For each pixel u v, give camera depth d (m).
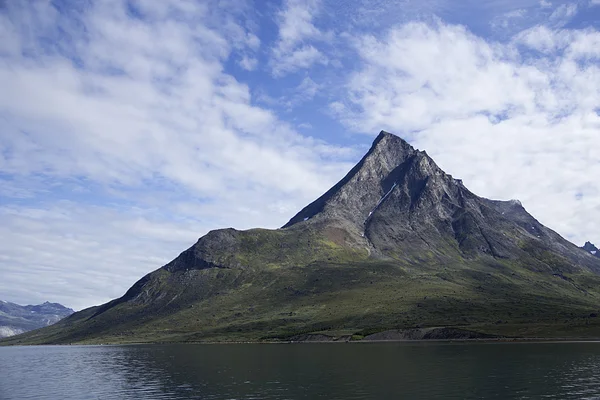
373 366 148.75
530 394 96.44
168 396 105.81
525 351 190.75
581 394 95.62
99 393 114.31
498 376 121.06
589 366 138.62
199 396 104.06
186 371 152.25
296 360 177.50
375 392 102.12
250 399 98.12
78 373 160.50
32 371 172.00
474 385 108.06
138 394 110.44
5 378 150.38
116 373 155.12
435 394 98.31
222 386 116.81
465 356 173.12
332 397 97.75
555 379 114.81
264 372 141.88
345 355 193.00
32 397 111.69
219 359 193.88
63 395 113.06
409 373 130.00
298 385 114.38
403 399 93.94
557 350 194.38
